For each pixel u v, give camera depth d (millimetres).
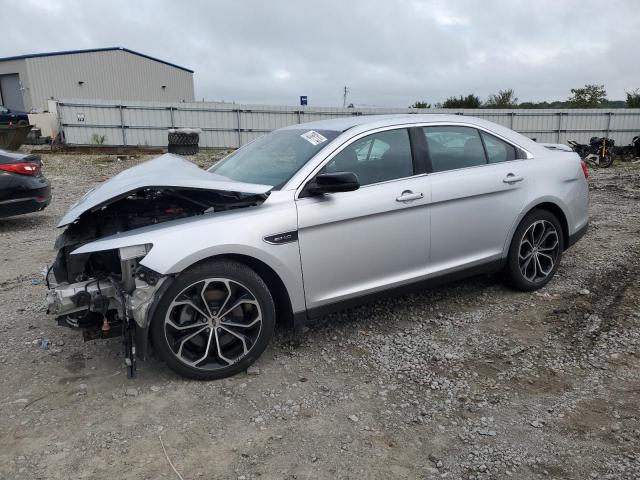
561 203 4953
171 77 45750
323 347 3986
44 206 8898
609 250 6273
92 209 3311
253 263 3615
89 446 2863
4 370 3666
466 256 4480
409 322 4398
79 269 3457
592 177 15156
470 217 4410
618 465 2666
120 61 40688
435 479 2613
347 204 3797
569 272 5496
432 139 4375
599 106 41406
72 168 17219
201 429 3006
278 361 3775
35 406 3232
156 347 3342
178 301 3332
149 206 3871
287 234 3574
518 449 2816
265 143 4609
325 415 3137
